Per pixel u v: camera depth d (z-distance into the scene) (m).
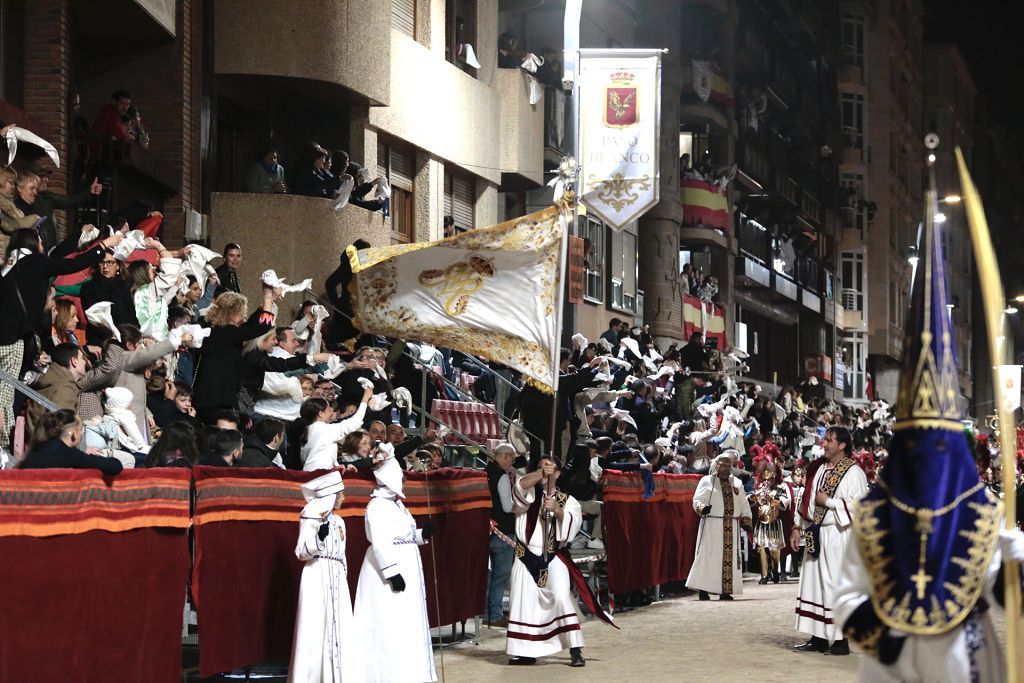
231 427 11.40
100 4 18.69
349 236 22.05
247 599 10.55
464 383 21.55
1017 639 6.14
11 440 10.99
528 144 31.12
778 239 57.34
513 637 13.20
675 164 42.00
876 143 77.19
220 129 23.03
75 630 8.83
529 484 13.28
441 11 27.77
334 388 15.96
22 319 10.94
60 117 17.22
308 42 22.06
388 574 10.95
